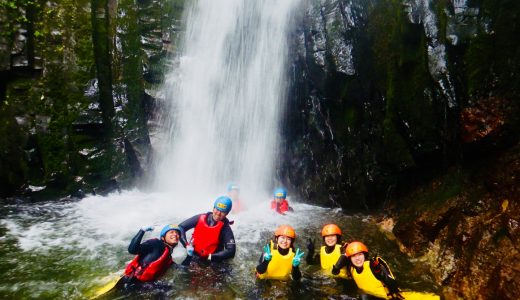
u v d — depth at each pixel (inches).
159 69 380.2
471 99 231.0
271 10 363.3
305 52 335.3
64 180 338.6
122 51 374.6
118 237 259.4
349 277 205.0
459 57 241.8
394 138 280.2
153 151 365.7
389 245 249.4
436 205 237.9
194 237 221.6
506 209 191.6
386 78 285.6
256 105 373.4
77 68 350.9
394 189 300.7
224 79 384.5
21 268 213.9
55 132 339.0
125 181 359.9
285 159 367.2
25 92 338.0
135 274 192.9
